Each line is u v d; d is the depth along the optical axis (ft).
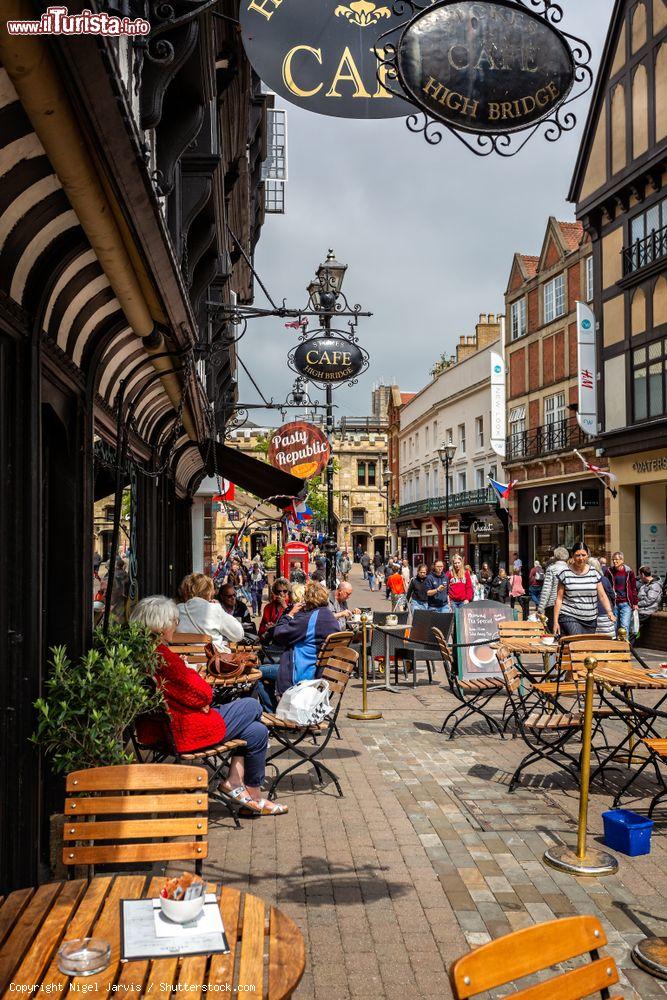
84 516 17.88
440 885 15.99
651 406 78.43
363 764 25.45
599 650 24.75
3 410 13.57
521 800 21.67
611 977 7.19
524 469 114.73
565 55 13.46
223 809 21.15
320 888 15.79
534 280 114.52
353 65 14.37
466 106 13.24
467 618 38.58
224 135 33.76
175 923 8.16
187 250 28.96
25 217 12.69
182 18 12.79
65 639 17.47
